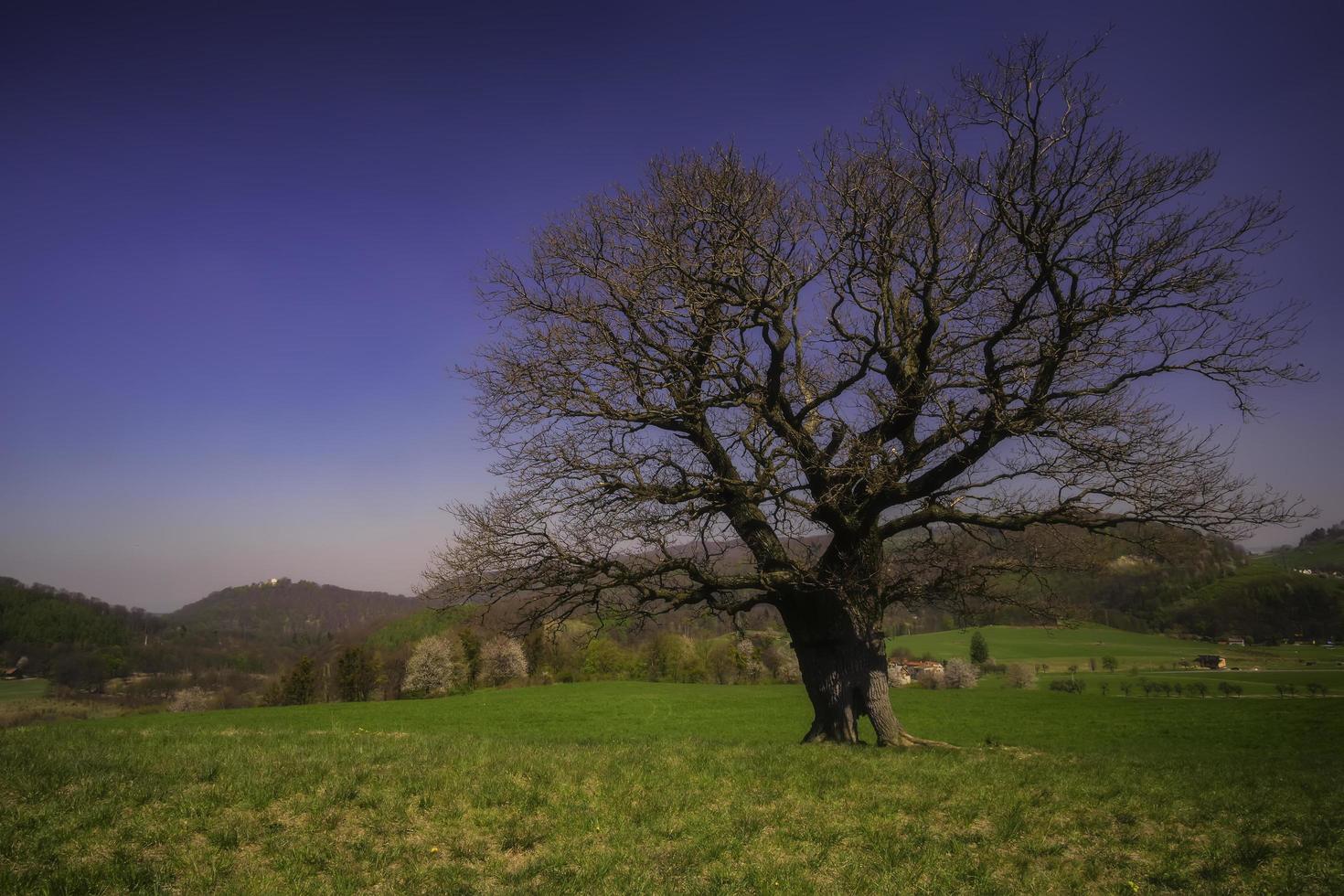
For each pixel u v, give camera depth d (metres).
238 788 9.49
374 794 9.62
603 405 15.13
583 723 39.91
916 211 16.03
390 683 72.69
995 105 14.67
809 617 16.11
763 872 7.87
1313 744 30.78
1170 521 14.65
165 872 7.29
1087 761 14.70
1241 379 14.47
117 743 12.35
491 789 10.00
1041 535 16.66
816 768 11.80
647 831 8.91
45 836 7.76
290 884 7.33
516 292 16.28
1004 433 14.16
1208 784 12.30
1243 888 7.91
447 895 7.26
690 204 15.86
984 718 40.16
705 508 15.20
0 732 13.55
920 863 8.31
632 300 15.58
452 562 15.38
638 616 16.44
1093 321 13.91
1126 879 8.11
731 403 15.85
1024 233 14.23
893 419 14.98
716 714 43.06
